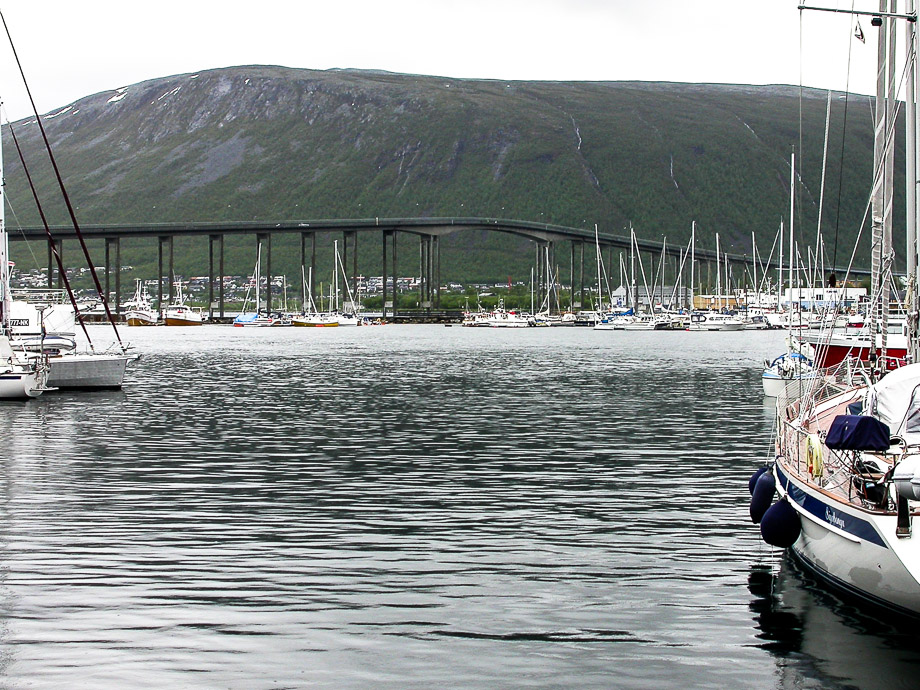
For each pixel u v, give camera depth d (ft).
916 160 83.71
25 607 59.98
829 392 102.99
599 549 72.54
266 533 77.00
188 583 64.49
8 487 94.84
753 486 78.59
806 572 66.39
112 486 95.50
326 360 323.57
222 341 488.85
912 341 85.61
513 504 87.40
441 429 139.64
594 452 117.80
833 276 136.87
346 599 61.62
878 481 59.52
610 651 53.83
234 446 122.42
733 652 53.67
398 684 49.85
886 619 57.77
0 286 190.90
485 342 475.72
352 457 113.60
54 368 195.00
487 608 60.18
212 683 49.88
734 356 345.51
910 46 85.76
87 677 50.44
